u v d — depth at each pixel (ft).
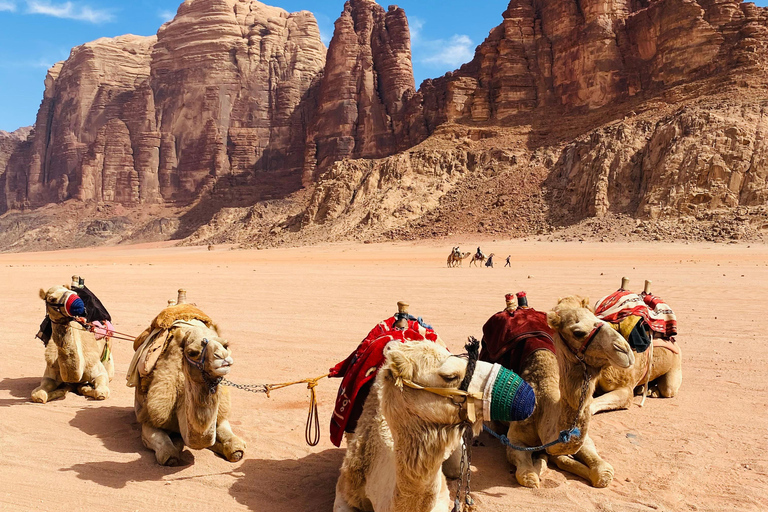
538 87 416.67
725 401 28.99
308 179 549.54
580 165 312.91
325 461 22.38
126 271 151.74
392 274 120.06
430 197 361.92
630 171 290.15
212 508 18.71
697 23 350.43
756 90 302.25
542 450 21.59
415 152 391.04
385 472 14.99
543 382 20.31
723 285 79.82
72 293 27.78
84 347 30.14
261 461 22.35
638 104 348.79
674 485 20.01
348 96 543.39
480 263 168.96
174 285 96.94
